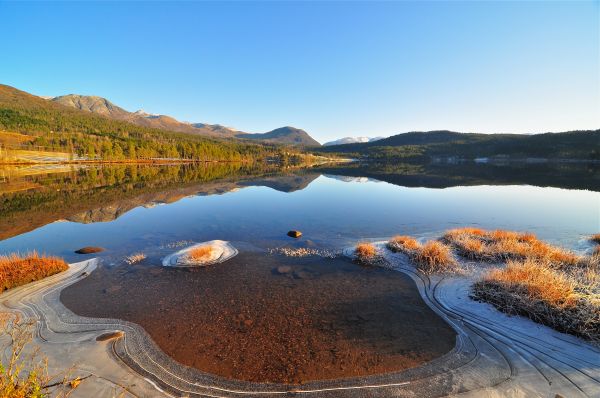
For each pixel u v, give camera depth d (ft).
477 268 39.60
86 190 121.80
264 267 41.98
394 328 26.23
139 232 61.57
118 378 19.93
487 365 20.90
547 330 24.50
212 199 105.09
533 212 80.07
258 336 25.26
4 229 63.57
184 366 21.49
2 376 14.33
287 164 434.71
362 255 44.75
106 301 31.73
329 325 26.89
